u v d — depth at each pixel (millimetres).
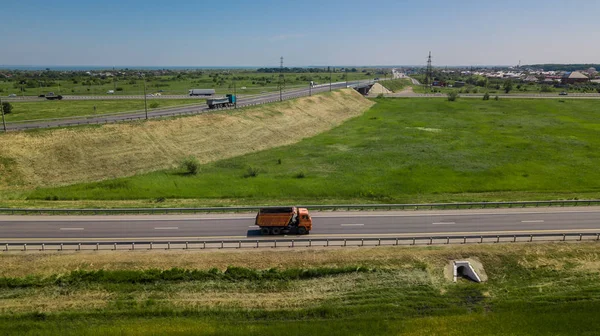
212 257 36719
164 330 29266
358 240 39844
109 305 31891
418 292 34219
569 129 107000
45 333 28828
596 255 38500
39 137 64562
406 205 48844
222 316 31172
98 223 44656
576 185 62094
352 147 88125
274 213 41188
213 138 83312
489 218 46969
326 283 34781
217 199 54938
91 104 116375
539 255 38375
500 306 32781
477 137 97562
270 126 98062
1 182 55938
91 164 64188
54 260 35719
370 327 29969
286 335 28969
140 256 36594
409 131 105250
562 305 32750
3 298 32250
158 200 54031
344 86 185125
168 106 109812
